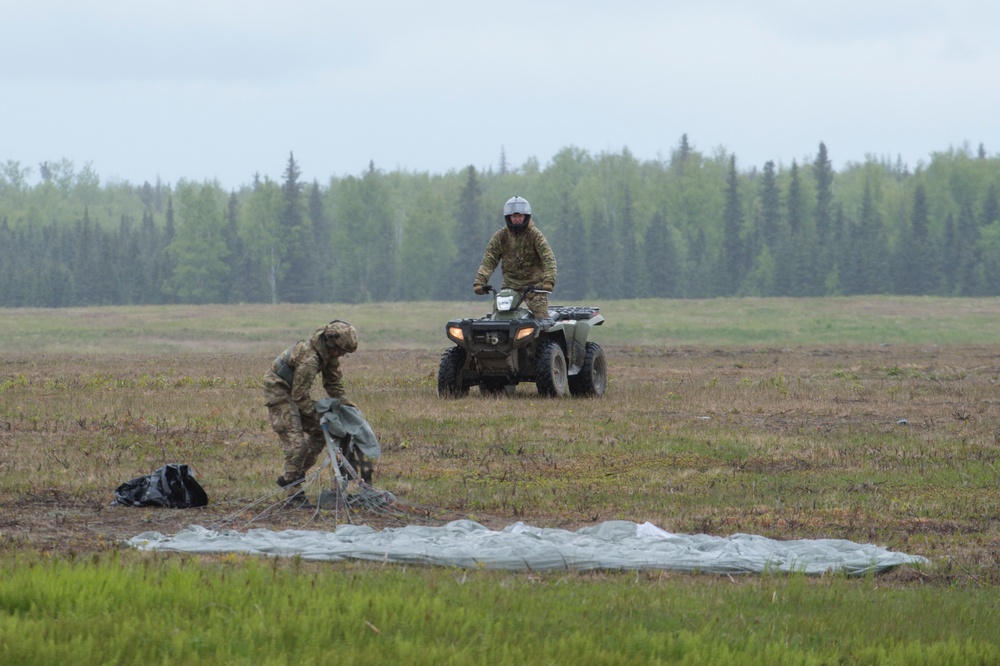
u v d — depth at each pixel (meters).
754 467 41.47
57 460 39.50
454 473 38.47
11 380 73.38
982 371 95.62
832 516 32.75
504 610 20.25
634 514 32.44
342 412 32.62
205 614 19.03
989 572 26.45
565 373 63.69
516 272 64.06
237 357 109.69
